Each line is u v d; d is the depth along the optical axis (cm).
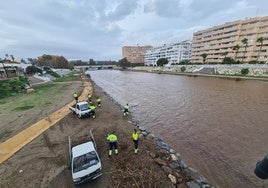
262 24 7681
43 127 1691
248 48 8288
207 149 1312
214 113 2172
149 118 2081
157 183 870
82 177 843
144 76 8550
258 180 955
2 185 898
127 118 2045
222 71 7012
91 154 941
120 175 938
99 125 1758
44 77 6594
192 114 2175
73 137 1466
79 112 1917
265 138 1454
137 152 1194
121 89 4519
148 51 18400
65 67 13538
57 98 3073
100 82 6412
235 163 1122
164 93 3675
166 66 11581
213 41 10219
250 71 5956
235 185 920
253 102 2630
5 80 4159
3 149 1273
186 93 3556
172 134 1606
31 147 1295
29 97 3192
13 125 1748
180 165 1089
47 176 955
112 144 1132
